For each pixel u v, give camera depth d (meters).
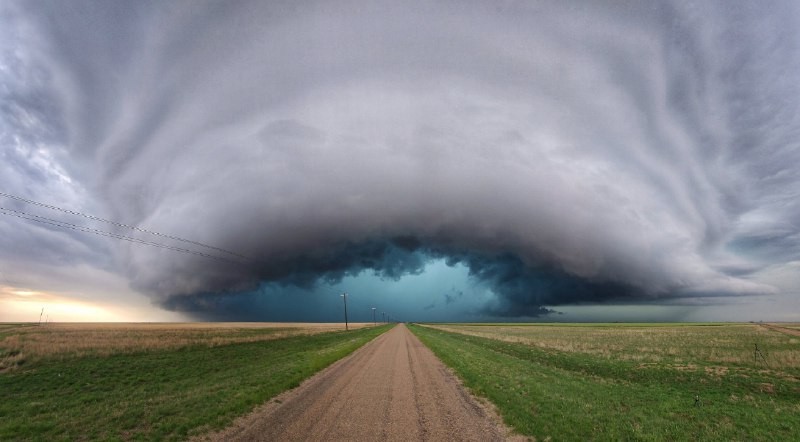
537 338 63.25
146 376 21.78
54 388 18.83
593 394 17.08
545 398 15.45
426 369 24.83
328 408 13.92
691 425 12.79
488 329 113.81
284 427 11.52
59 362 26.61
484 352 37.31
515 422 11.97
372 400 15.31
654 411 14.45
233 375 21.38
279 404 14.55
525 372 23.38
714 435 11.74
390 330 105.44
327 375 22.11
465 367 24.72
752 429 12.62
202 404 13.95
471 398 15.87
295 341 52.25
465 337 67.56
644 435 11.17
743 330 86.00
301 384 19.02
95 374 22.48
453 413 13.31
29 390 18.34
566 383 19.78
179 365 26.36
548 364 30.27
